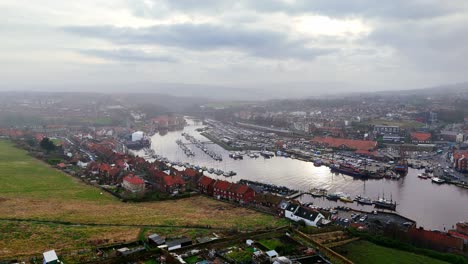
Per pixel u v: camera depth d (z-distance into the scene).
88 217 126.81
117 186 181.50
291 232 112.69
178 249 95.31
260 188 184.00
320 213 134.50
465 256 101.88
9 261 86.31
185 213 138.00
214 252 94.00
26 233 106.94
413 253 101.31
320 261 91.88
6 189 164.12
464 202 168.50
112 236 105.81
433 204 165.62
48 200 149.62
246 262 88.19
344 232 116.31
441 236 111.12
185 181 184.62
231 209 148.00
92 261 86.94
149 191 170.88
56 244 98.69
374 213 149.75
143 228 114.56
